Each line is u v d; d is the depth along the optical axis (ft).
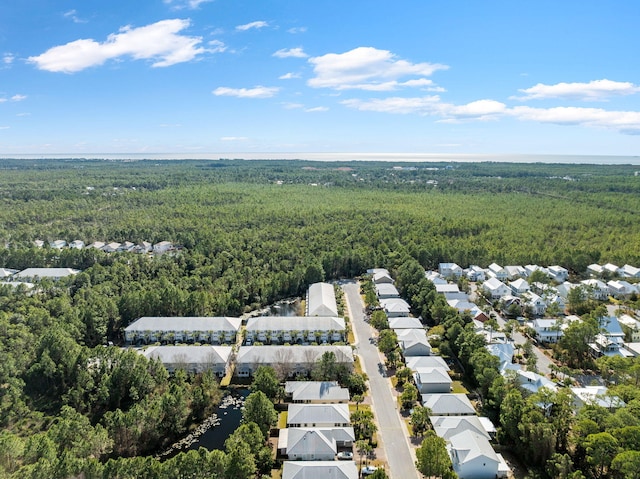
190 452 302.45
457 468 326.65
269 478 310.86
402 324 560.20
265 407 363.56
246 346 490.90
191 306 583.17
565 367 464.65
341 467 313.73
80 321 518.37
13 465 311.27
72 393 402.11
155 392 416.67
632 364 440.86
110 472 292.61
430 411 380.37
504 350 469.16
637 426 312.91
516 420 348.59
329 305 598.34
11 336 471.62
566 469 306.55
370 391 433.89
